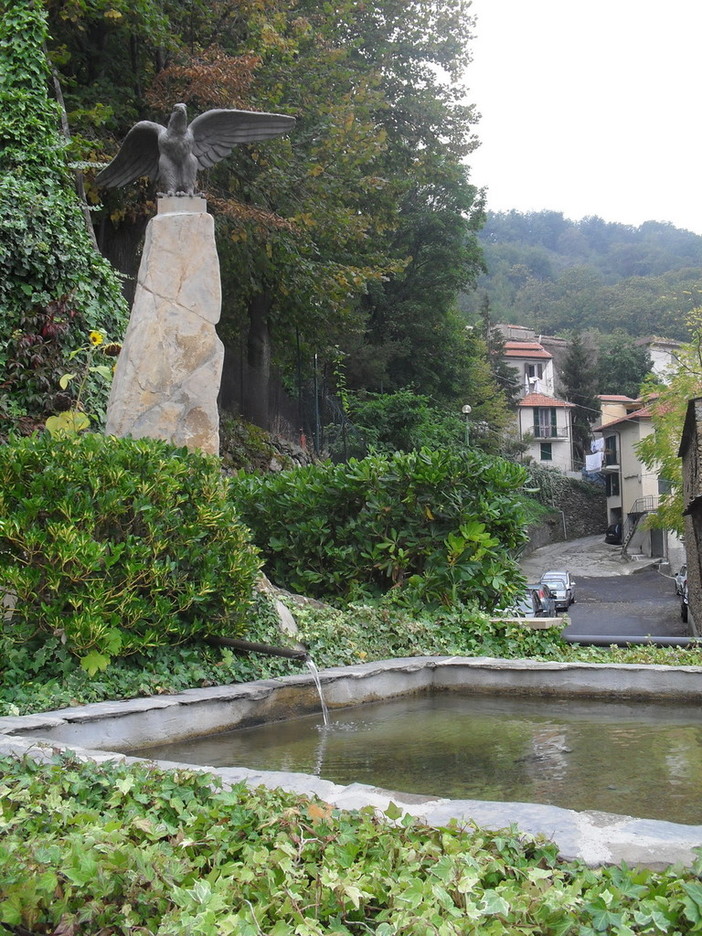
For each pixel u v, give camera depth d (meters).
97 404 12.38
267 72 20.09
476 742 5.28
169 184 8.78
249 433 24.44
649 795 4.00
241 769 3.85
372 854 2.78
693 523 23.28
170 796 3.41
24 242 12.10
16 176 12.60
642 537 56.38
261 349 26.09
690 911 2.26
